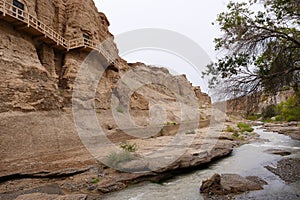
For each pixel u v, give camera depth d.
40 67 17.03
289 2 6.78
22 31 17.23
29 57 16.72
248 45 7.93
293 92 9.62
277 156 12.47
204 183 7.41
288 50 7.77
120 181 8.06
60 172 8.52
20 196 6.46
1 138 10.64
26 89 14.35
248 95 8.23
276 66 7.67
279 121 43.72
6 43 14.99
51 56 20.38
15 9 17.28
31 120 13.33
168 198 6.81
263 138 21.23
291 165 9.88
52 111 15.97
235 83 8.30
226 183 7.68
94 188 7.43
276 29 7.78
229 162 11.61
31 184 7.67
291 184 7.33
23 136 11.80
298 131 23.98
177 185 8.12
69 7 24.48
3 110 12.28
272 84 7.68
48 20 21.83
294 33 7.73
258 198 6.30
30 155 10.80
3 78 13.12
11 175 8.08
